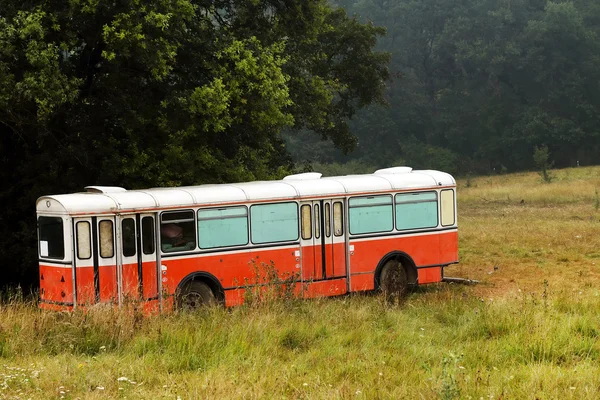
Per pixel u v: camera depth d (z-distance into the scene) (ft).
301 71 134.92
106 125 104.06
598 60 392.88
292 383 46.65
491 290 88.33
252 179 105.50
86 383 46.34
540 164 306.35
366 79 169.58
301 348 58.65
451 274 99.04
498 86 428.15
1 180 101.09
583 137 394.11
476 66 419.95
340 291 80.38
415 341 60.29
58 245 67.82
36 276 100.63
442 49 428.97
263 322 61.41
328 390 44.45
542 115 396.16
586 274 95.96
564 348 54.65
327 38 167.84
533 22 399.65
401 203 84.33
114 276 68.28
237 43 102.78
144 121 99.66
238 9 119.44
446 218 87.35
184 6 96.73
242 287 74.69
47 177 96.84
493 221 157.38
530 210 180.24
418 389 44.16
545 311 65.62
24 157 100.73
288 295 71.05
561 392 43.88
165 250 70.85
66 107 96.84
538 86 412.16
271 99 102.63
